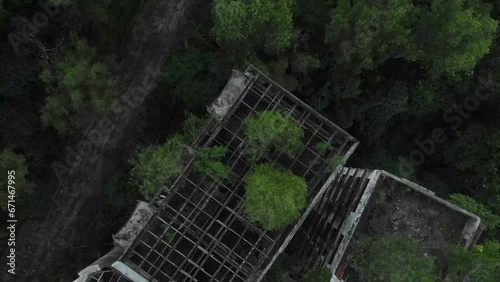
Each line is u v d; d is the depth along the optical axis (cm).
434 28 2667
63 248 3098
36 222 3062
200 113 3069
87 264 3117
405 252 2142
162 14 3138
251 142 2159
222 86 2989
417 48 2780
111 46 2959
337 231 2461
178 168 2250
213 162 2142
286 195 2000
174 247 2122
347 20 2600
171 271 2212
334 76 3072
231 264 2144
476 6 2797
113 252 2361
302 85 3116
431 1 2731
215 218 2158
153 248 2120
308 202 2192
